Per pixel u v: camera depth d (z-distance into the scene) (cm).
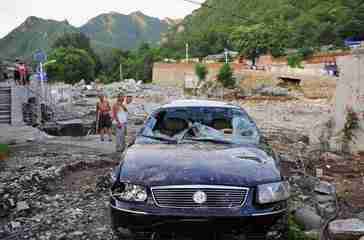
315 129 1205
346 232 510
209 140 561
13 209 647
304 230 558
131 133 1723
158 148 521
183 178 433
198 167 454
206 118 615
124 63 12606
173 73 8231
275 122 2298
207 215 415
